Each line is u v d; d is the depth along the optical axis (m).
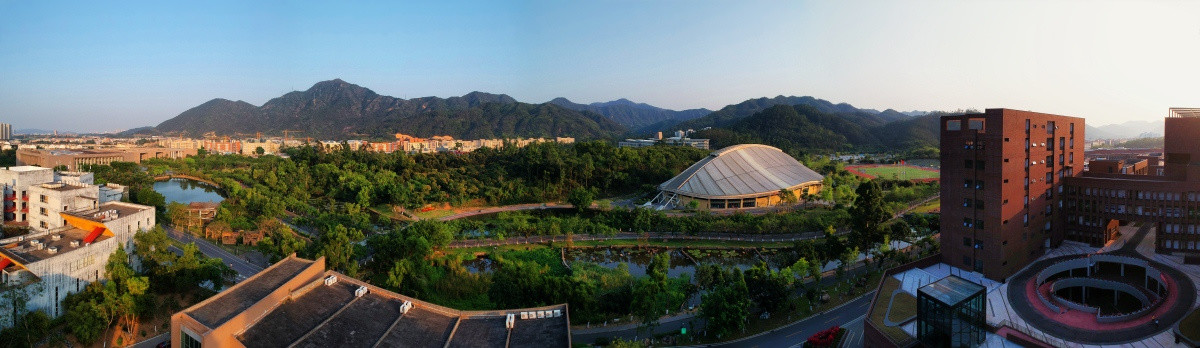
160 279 110.75
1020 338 77.88
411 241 132.38
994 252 105.81
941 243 117.75
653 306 101.38
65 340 90.25
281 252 134.25
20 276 94.69
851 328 98.12
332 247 126.00
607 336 97.88
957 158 112.19
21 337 84.19
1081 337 80.38
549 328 73.06
